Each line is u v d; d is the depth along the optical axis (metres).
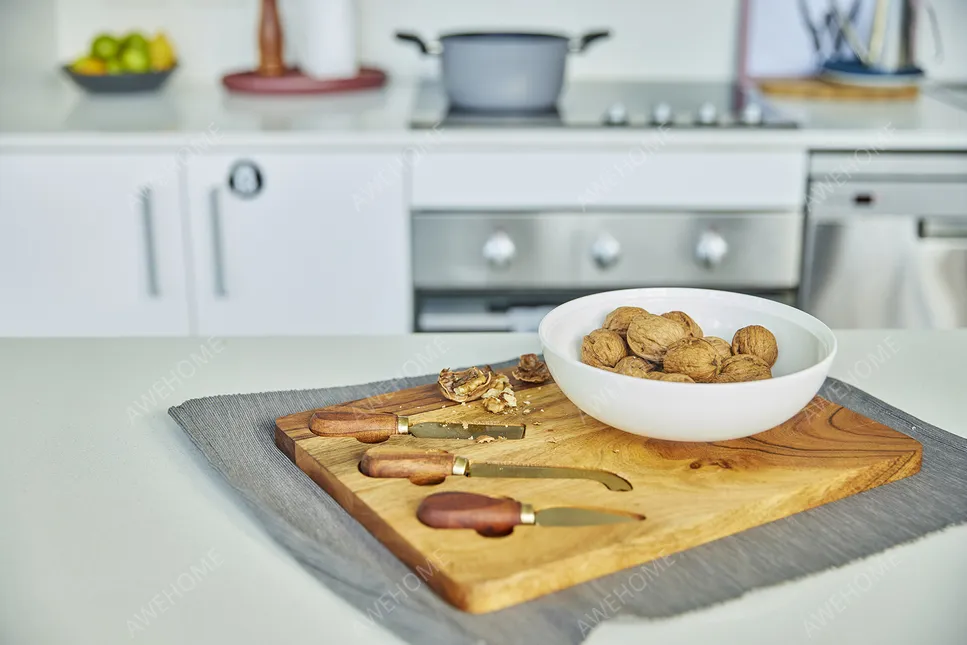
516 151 2.03
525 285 2.12
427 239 2.09
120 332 2.15
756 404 0.82
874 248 2.11
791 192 2.07
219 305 2.13
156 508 0.81
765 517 0.78
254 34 2.58
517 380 1.03
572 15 2.59
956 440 0.92
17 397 1.03
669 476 0.82
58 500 0.82
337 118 2.15
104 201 2.05
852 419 0.93
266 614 0.67
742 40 2.56
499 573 0.68
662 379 0.86
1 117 2.15
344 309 2.14
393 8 2.57
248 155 2.03
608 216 2.07
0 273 2.09
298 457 0.87
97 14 2.55
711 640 0.65
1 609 0.67
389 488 0.79
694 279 2.11
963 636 0.65
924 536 0.76
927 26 2.57
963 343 1.18
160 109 2.25
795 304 2.14
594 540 0.72
